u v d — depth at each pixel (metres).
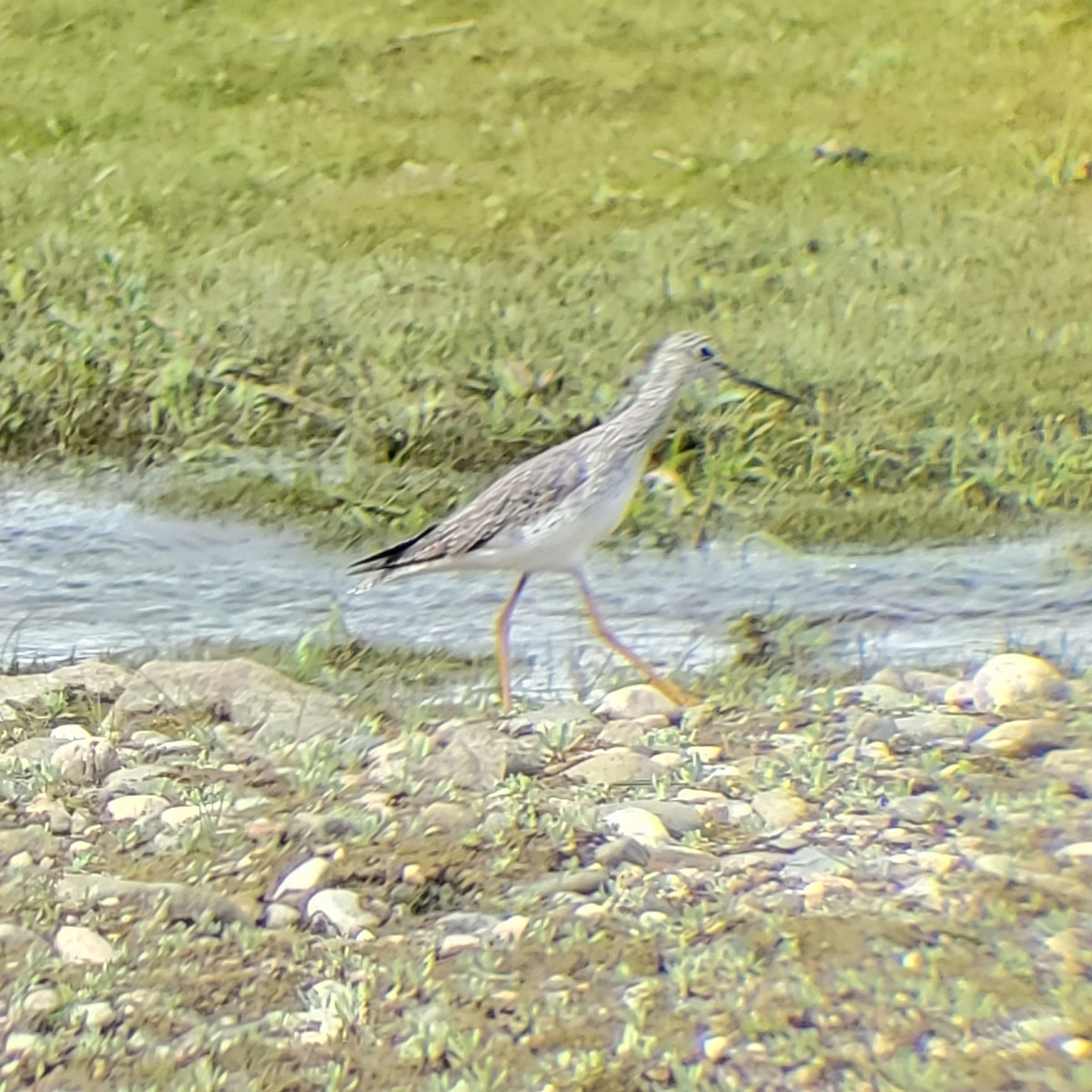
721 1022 5.16
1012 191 15.76
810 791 6.75
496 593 9.40
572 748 7.28
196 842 6.40
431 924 5.83
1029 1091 4.80
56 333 11.96
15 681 8.04
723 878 6.03
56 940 5.72
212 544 9.99
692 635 8.83
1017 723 7.25
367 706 7.89
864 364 11.74
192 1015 5.35
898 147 16.75
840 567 9.63
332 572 9.68
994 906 5.70
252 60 18.62
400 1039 5.18
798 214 15.03
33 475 10.80
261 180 15.82
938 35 19.30
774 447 10.70
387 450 10.84
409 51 18.89
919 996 5.21
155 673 7.96
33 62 18.56
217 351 11.76
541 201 15.43
